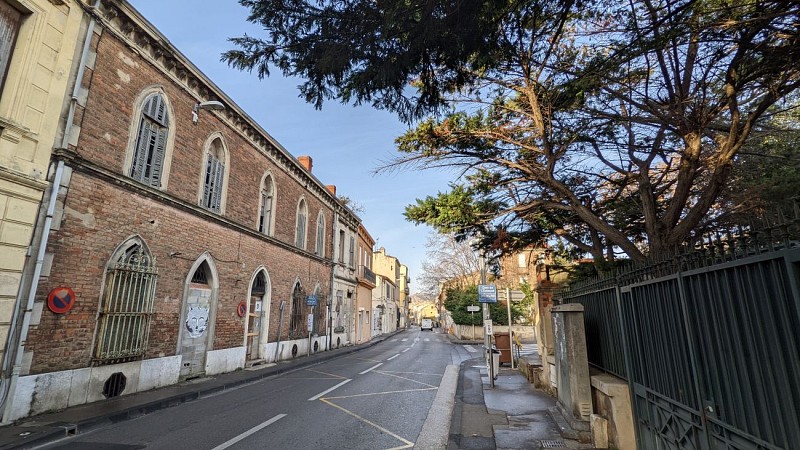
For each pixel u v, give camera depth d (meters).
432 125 8.89
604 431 5.50
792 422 2.35
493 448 5.84
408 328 85.38
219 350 13.30
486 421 7.26
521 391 10.18
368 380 12.91
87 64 8.75
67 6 8.34
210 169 13.38
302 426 7.30
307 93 5.45
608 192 11.30
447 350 25.50
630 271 4.89
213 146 13.70
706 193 7.03
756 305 2.66
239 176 14.95
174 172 11.41
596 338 6.94
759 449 2.65
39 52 7.80
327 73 5.00
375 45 4.72
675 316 3.79
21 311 7.36
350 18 4.48
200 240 12.50
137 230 9.98
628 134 9.01
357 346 28.27
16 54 7.53
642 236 11.51
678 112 7.12
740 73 6.11
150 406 8.52
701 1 5.23
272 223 17.45
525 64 7.45
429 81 5.58
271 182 17.64
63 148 8.09
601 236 11.93
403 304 87.12
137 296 9.89
